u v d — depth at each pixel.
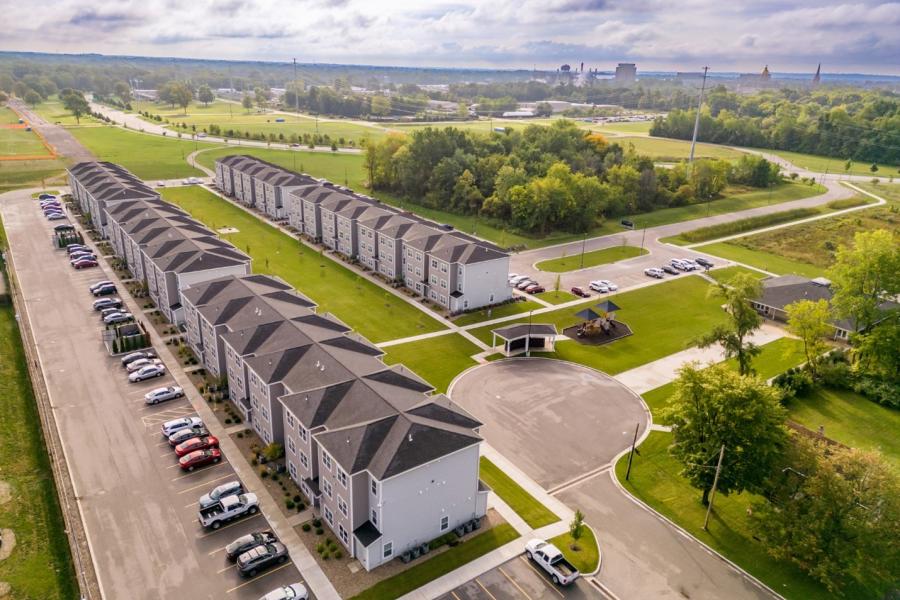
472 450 52.22
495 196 166.75
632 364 85.19
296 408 56.00
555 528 53.97
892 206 184.12
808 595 47.84
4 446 62.38
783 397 76.75
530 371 82.12
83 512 53.69
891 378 81.38
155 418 68.19
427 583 47.53
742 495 58.91
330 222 132.50
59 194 168.88
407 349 87.12
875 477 47.81
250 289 80.50
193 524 52.84
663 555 51.38
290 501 55.53
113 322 90.94
